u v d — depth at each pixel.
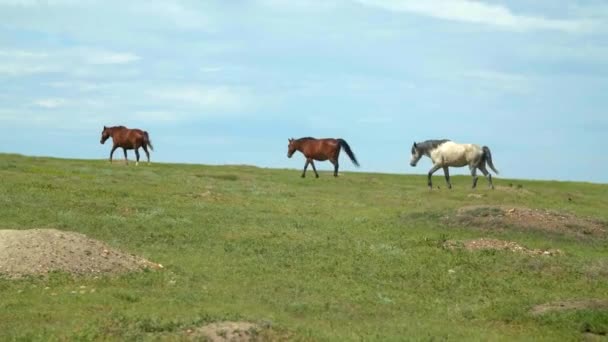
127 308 14.30
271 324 13.02
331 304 16.16
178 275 17.92
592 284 20.00
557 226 27.95
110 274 17.06
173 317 13.53
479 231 27.47
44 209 26.42
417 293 18.12
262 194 36.22
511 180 52.06
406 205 34.78
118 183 35.69
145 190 33.81
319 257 21.53
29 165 42.22
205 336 12.12
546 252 23.59
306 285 17.88
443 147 39.22
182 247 21.91
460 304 17.20
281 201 34.00
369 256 22.06
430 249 23.47
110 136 48.09
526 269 21.39
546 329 15.05
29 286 15.48
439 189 39.53
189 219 26.59
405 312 16.12
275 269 19.55
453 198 36.84
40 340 12.04
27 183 32.28
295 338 12.57
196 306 14.91
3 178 33.41
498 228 27.66
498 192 37.84
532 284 19.72
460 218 28.83
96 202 28.67
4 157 47.22
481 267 21.36
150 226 24.77
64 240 17.80
